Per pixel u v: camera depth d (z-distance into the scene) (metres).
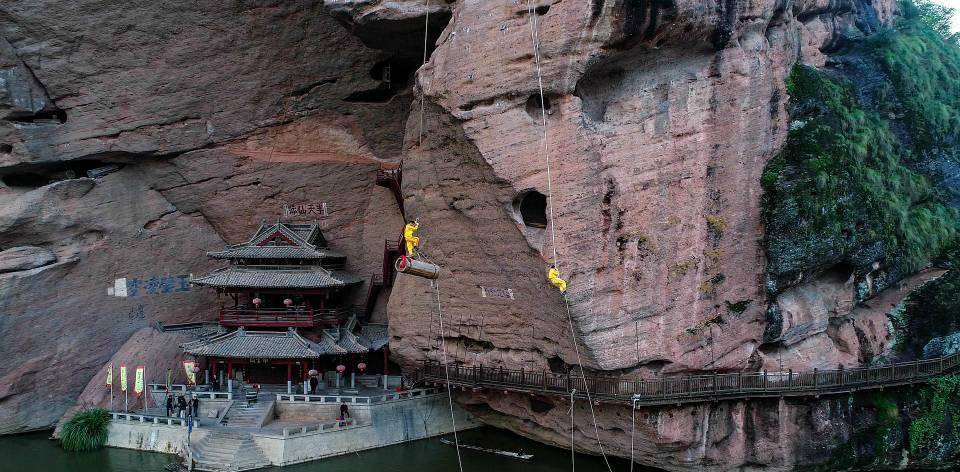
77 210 32.16
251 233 35.19
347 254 35.47
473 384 26.66
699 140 24.09
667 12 22.02
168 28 30.44
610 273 23.38
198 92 32.12
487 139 23.66
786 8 26.11
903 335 27.30
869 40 31.42
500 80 23.30
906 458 25.11
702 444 24.05
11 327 30.31
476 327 27.16
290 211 35.03
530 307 25.20
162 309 34.44
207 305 35.56
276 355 29.83
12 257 30.92
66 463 26.81
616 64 23.48
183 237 34.75
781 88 25.75
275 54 31.92
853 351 26.81
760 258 25.16
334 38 31.89
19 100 30.41
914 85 30.88
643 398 22.84
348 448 27.62
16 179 32.56
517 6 23.11
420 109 26.28
